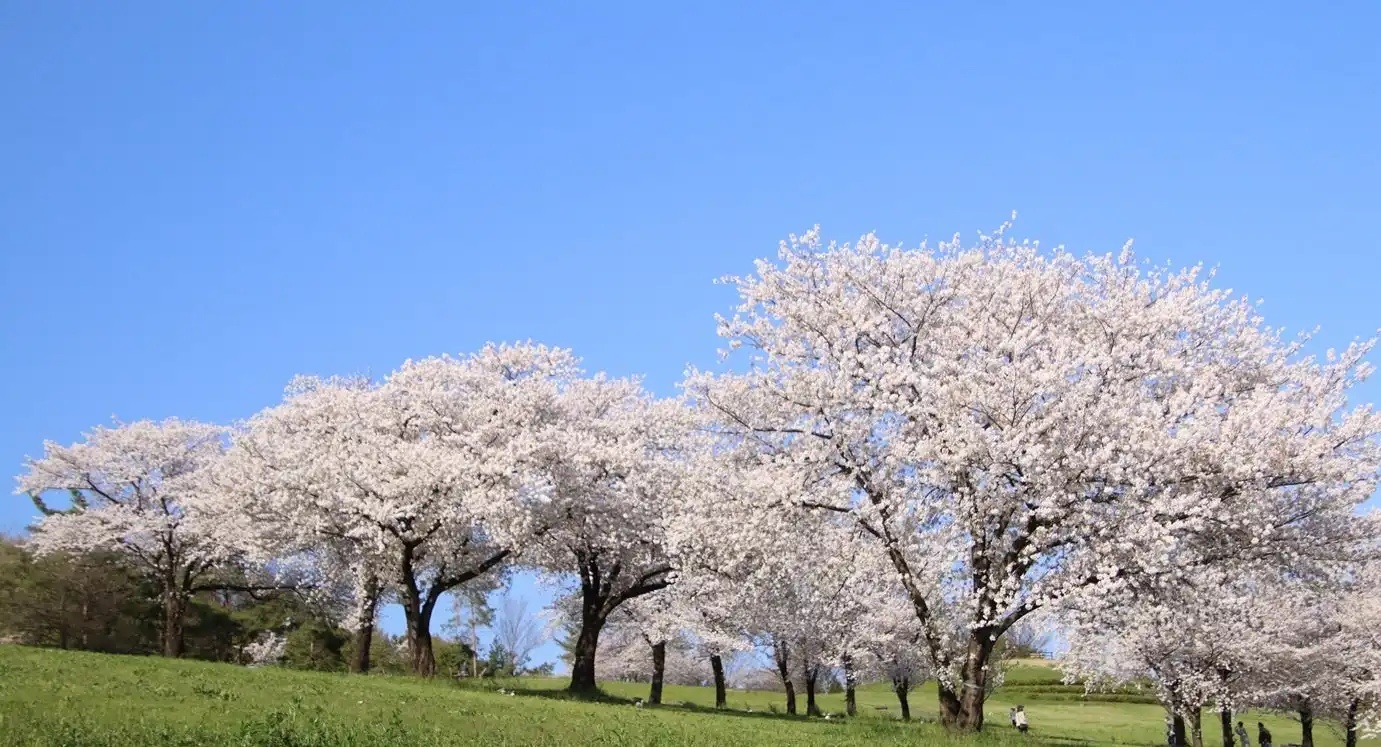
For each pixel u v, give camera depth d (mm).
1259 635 35531
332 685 22094
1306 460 21609
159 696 16688
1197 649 35469
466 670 59875
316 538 35750
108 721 13641
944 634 23359
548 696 30766
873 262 25859
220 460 41344
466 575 33938
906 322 25859
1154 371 24156
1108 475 21656
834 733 22109
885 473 23422
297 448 35312
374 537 32656
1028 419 22297
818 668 52062
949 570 22906
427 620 33438
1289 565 23625
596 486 33406
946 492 23234
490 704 21844
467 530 34062
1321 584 24359
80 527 45875
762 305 26641
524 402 36000
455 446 35000
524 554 34844
